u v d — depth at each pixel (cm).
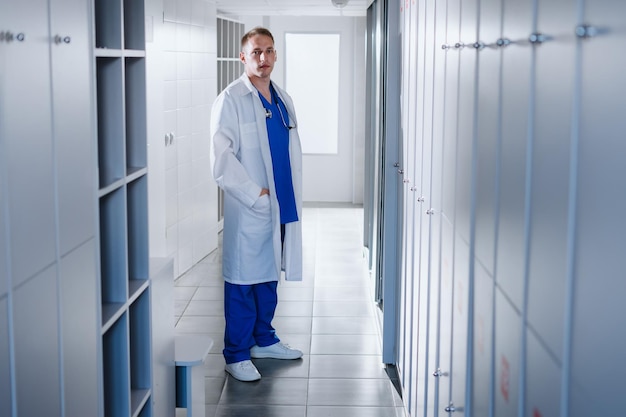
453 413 248
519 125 162
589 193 118
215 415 421
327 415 422
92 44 240
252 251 471
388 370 488
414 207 371
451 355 253
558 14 135
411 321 383
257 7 842
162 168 647
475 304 212
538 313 147
